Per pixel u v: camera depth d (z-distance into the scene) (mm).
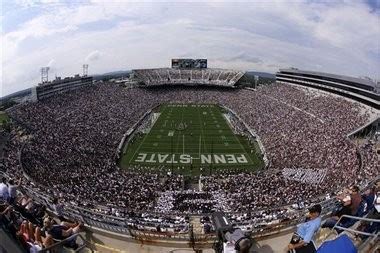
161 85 145500
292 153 55750
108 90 119625
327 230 11375
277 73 137250
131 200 35344
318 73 106812
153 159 60094
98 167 49906
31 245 9414
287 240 19516
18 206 14164
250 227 21094
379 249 7070
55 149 54312
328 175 41719
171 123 88500
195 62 155875
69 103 91625
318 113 79562
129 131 76000
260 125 79000
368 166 41531
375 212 10414
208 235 19875
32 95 88938
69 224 14289
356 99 83500
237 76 147500
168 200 36062
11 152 48469
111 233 20875
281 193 35781
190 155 62469
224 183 43094
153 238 20469
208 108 110250
